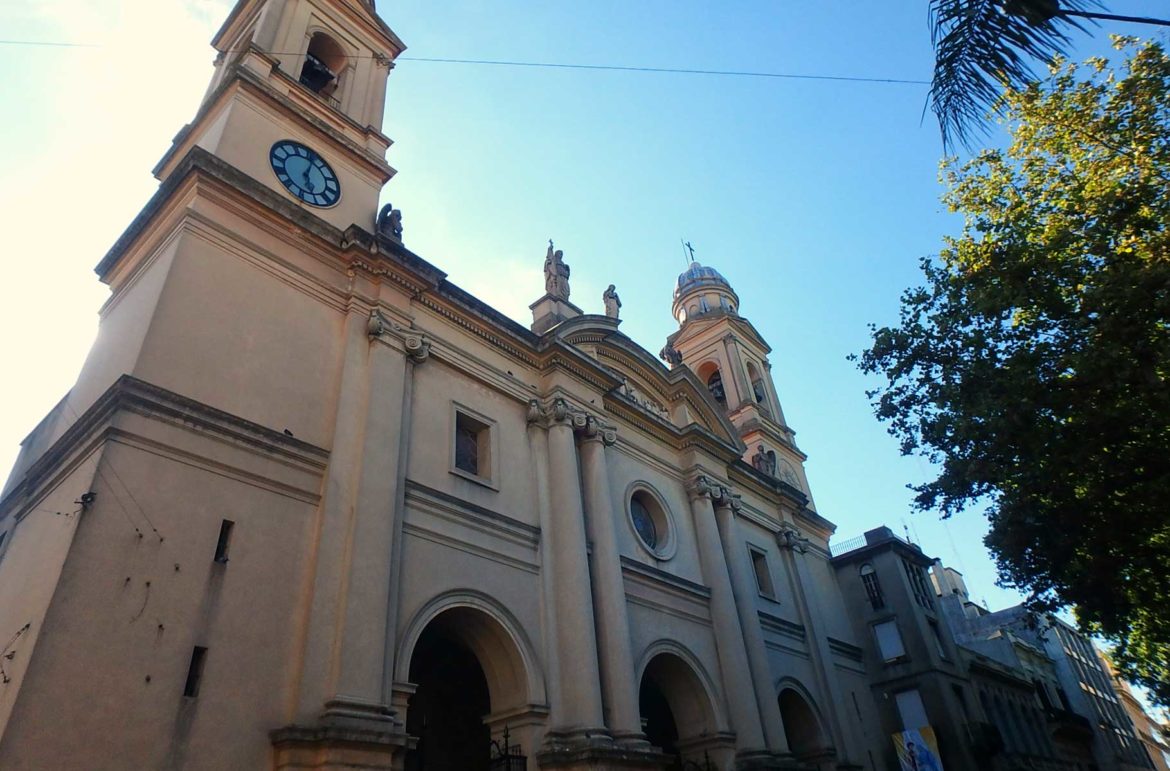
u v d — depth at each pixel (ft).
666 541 76.43
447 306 62.85
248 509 43.73
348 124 68.18
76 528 36.47
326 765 38.19
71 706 33.06
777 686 79.36
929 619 106.11
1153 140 53.78
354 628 43.52
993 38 25.17
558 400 67.87
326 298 55.06
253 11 74.90
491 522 57.06
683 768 67.51
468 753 58.95
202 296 47.37
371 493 48.62
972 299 55.01
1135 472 48.42
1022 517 53.88
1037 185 60.80
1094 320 48.39
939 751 91.81
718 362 117.91
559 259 86.33
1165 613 55.83
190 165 50.49
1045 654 170.81
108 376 47.47
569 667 55.62
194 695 37.22
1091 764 155.22
